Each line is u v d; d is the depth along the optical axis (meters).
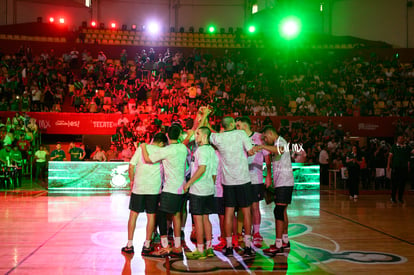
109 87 22.33
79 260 5.20
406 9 28.45
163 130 16.97
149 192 5.53
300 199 11.86
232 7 32.50
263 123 19.91
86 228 7.22
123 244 6.09
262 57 26.67
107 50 27.16
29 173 18.19
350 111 21.70
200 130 5.48
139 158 5.66
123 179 13.79
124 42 29.47
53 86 22.11
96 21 31.06
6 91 21.06
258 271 4.77
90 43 27.20
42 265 4.96
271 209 9.94
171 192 5.38
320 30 31.08
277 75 25.08
